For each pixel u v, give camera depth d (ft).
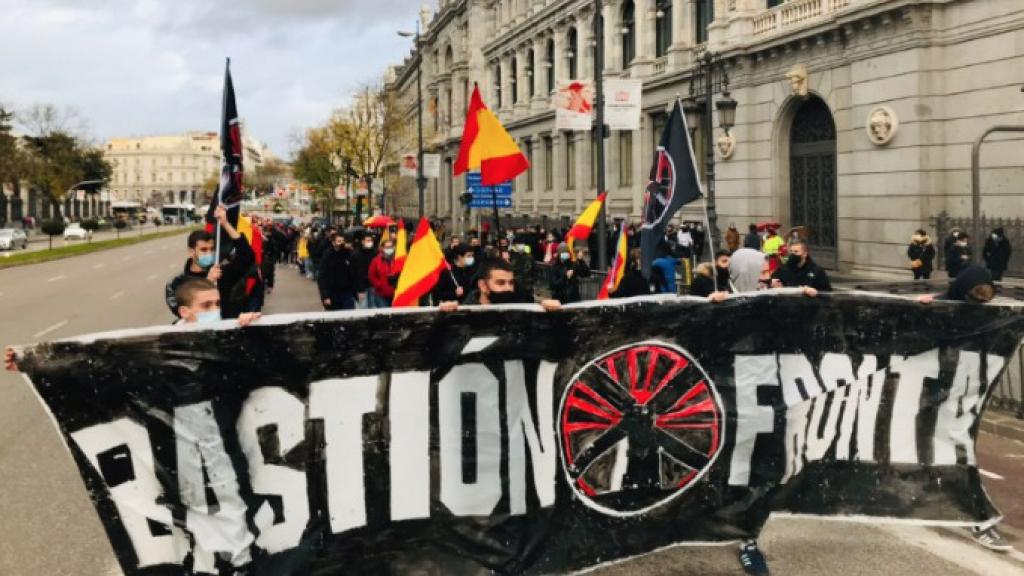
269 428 14.80
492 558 15.99
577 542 16.52
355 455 15.37
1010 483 22.77
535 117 147.23
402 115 170.81
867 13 66.59
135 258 152.97
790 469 17.88
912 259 58.59
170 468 14.24
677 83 97.91
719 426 17.37
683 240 72.08
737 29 84.74
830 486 18.21
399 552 15.64
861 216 70.79
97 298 78.23
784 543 19.08
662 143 23.66
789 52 79.00
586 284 53.67
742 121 85.87
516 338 16.15
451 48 223.92
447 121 224.12
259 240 32.81
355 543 15.38
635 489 16.92
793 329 17.87
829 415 18.16
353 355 15.25
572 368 16.55
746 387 17.56
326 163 192.03
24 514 21.06
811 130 79.46
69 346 13.65
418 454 15.72
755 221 85.92
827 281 30.91
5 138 229.04
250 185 497.05
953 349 18.79
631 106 55.42
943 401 18.81
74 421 13.78
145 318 62.03
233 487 14.51
